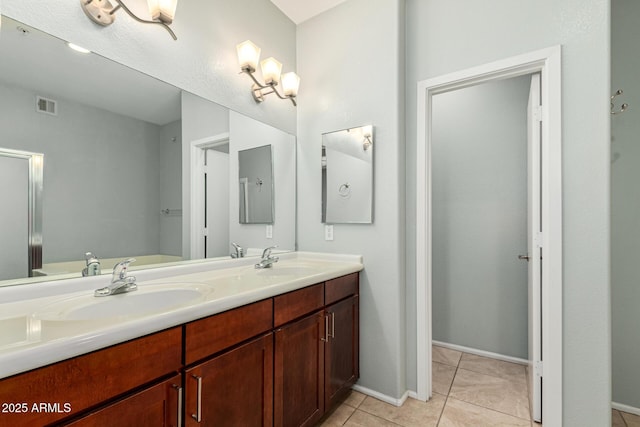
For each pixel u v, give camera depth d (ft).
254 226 6.53
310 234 7.42
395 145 6.20
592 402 4.65
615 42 6.07
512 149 8.05
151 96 4.73
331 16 7.19
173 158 5.07
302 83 7.66
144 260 4.68
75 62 3.90
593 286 4.67
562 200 4.89
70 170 3.90
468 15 5.88
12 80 3.42
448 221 8.89
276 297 4.29
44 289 3.50
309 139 7.50
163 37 4.85
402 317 6.24
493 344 8.21
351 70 6.84
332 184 7.04
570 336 4.81
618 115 6.01
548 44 5.07
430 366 6.32
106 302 3.47
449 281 8.86
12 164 3.43
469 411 5.81
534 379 5.49
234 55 6.07
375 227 6.43
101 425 2.42
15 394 2.01
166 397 2.91
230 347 3.61
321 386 5.19
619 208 5.98
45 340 2.19
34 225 3.58
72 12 3.83
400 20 6.36
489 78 5.78
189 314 3.07
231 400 3.59
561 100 4.91
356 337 6.37
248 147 6.39
